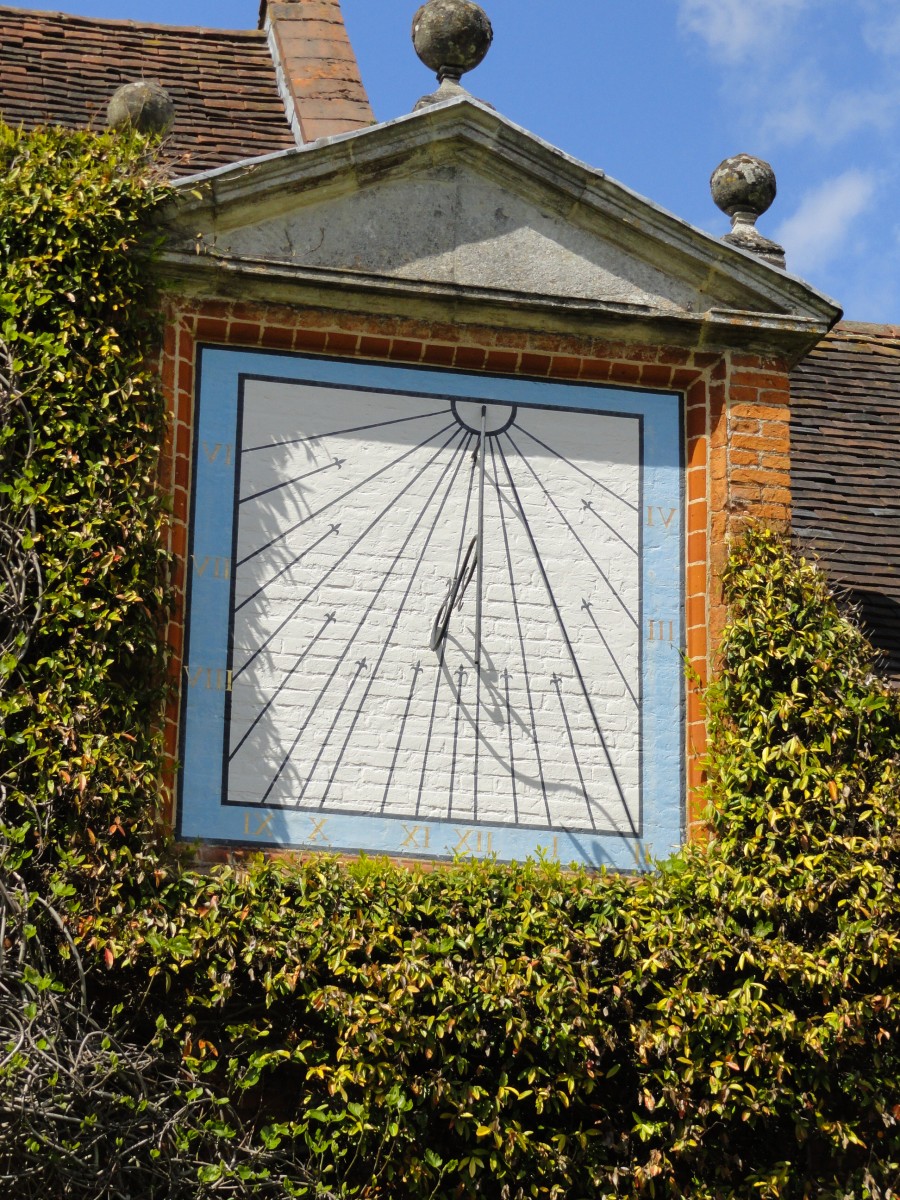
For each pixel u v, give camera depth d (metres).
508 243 10.09
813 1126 8.96
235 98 12.72
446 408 9.95
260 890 8.78
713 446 10.12
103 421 9.27
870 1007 9.03
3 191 9.51
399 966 8.68
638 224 10.13
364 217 9.98
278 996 8.68
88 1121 8.16
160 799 9.00
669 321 10.12
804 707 9.60
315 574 9.59
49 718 8.75
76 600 8.95
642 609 9.86
